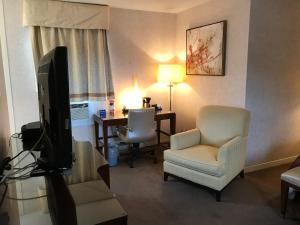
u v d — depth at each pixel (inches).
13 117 128.0
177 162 107.6
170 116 150.3
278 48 123.2
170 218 87.3
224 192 104.9
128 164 138.6
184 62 159.0
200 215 89.0
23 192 44.0
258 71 119.5
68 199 41.8
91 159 61.8
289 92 131.5
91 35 136.6
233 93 125.0
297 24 126.9
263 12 115.6
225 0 124.5
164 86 167.0
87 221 36.4
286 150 137.3
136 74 156.6
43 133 59.1
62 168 52.3
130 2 133.4
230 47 124.4
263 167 130.4
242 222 84.7
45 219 36.0
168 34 162.6
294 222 84.4
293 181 82.4
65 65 45.7
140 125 131.1
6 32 121.3
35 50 124.4
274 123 129.7
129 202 98.0
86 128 147.1
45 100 52.9
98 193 44.3
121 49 149.5
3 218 35.9
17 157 60.1
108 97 147.3
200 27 140.3
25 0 118.9
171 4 139.3
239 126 111.3
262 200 98.6
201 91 146.3
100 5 135.7
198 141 123.2
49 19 124.1
